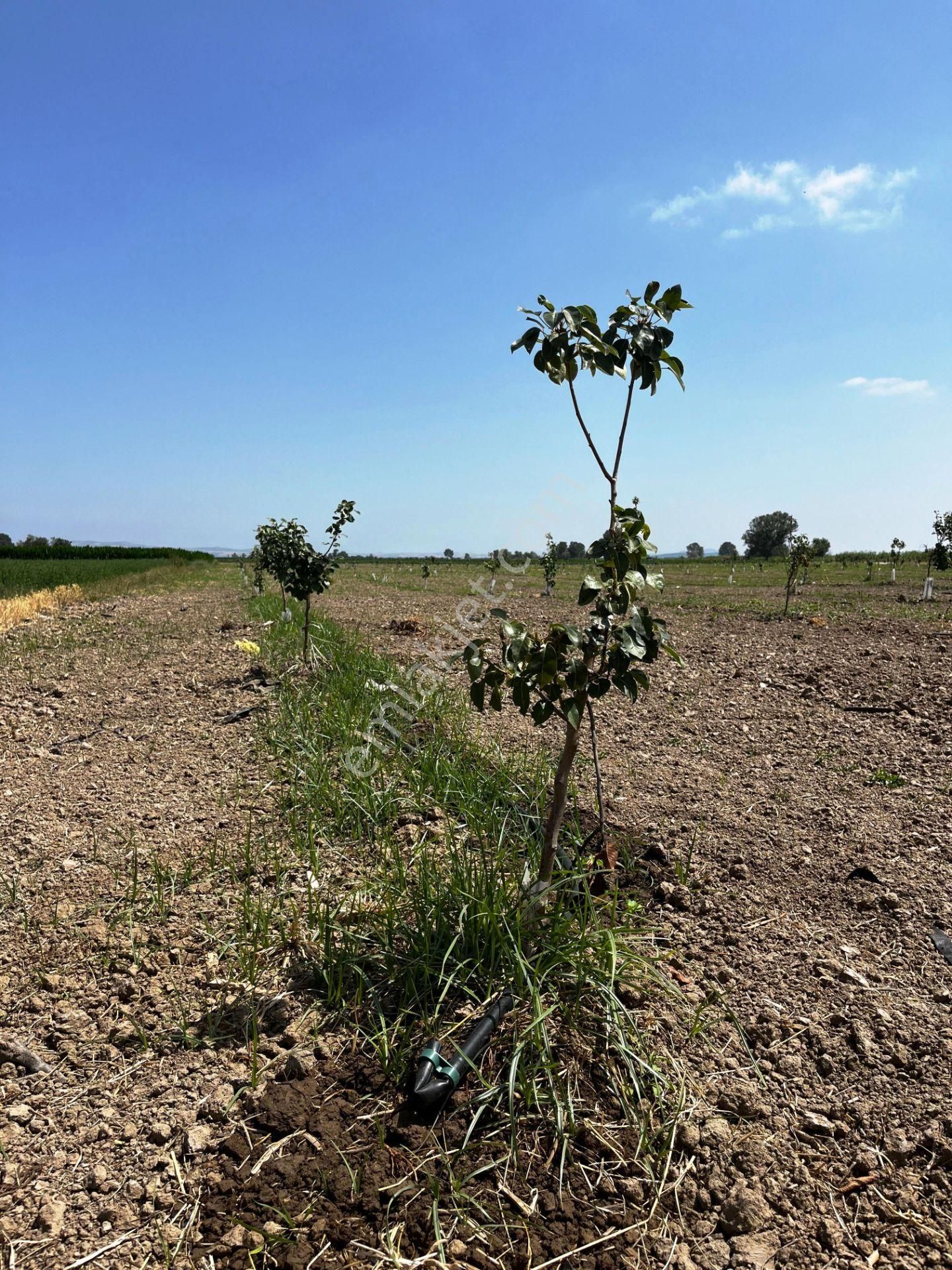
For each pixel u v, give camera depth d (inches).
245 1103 97.0
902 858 153.7
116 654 362.6
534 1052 102.7
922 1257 80.9
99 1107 97.0
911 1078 101.7
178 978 120.3
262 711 255.8
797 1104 98.8
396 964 117.5
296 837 162.4
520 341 111.5
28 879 149.3
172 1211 83.7
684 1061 105.1
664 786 189.9
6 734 238.1
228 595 768.9
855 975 119.6
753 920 134.0
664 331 110.8
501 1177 88.5
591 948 118.0
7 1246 80.0
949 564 677.9
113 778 202.2
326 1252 79.4
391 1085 99.3
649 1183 89.4
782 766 207.3
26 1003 115.2
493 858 143.9
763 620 534.3
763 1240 83.2
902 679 301.0
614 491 111.7
